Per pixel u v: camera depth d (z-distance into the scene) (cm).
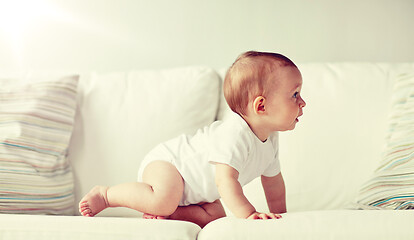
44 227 103
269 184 149
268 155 140
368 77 186
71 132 185
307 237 91
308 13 221
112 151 185
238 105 134
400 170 150
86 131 188
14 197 161
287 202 170
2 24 231
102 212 176
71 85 192
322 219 95
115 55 231
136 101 193
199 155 138
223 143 129
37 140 173
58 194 170
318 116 180
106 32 231
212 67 227
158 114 190
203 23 227
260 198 170
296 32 222
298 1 222
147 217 135
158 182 133
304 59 223
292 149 176
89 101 195
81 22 231
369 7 219
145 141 185
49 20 231
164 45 229
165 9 229
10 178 162
